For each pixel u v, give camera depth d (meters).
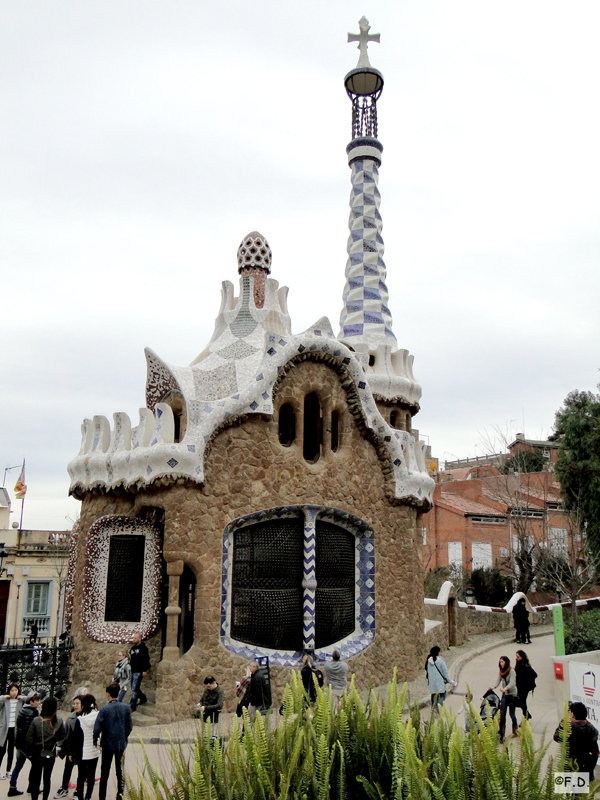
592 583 29.11
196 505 14.48
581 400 30.09
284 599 15.57
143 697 14.41
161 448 14.36
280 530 15.91
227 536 14.98
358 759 6.51
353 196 25.19
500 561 35.91
